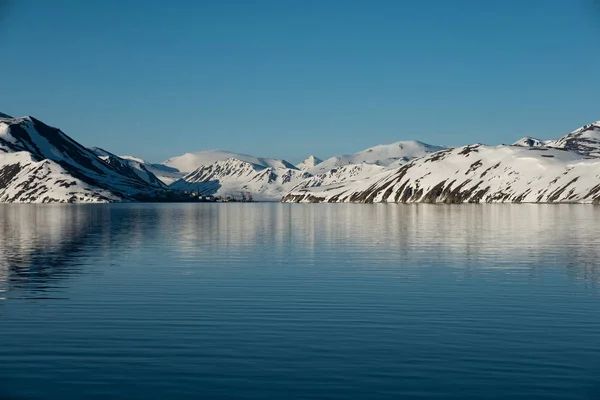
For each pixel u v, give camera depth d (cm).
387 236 7962
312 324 2853
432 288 3778
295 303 3331
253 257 5500
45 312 3102
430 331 2719
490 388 2020
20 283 3984
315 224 11244
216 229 9750
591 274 4338
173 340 2573
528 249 6075
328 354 2381
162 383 2072
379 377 2125
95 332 2703
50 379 2111
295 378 2117
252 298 3469
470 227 9794
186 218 14350
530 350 2420
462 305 3262
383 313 3078
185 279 4159
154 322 2889
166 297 3500
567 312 3080
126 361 2295
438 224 10806
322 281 4062
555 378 2108
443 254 5669
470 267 4741
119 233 8731
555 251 5866
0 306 3247
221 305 3275
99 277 4253
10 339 2583
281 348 2458
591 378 2106
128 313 3078
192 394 1980
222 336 2639
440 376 2131
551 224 10506
